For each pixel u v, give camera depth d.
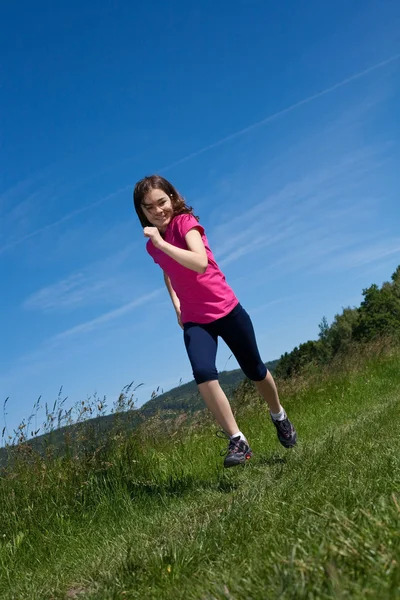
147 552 3.40
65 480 5.62
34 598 3.47
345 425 8.04
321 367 14.45
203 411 8.31
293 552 2.15
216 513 4.21
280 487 4.33
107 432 6.30
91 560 3.97
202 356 5.04
